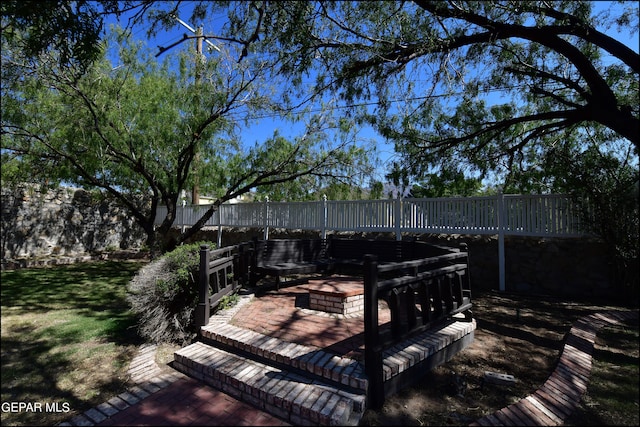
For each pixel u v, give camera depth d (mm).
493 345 3861
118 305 6164
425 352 3188
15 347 4184
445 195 11102
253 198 12461
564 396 2754
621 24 4648
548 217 5969
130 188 10180
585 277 5793
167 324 4242
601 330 4094
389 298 2869
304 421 2529
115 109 7730
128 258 12469
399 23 5004
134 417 2689
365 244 7129
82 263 11273
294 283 6941
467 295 4086
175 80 8672
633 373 3068
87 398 3090
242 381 2963
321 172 8977
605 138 6000
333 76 5758
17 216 10523
